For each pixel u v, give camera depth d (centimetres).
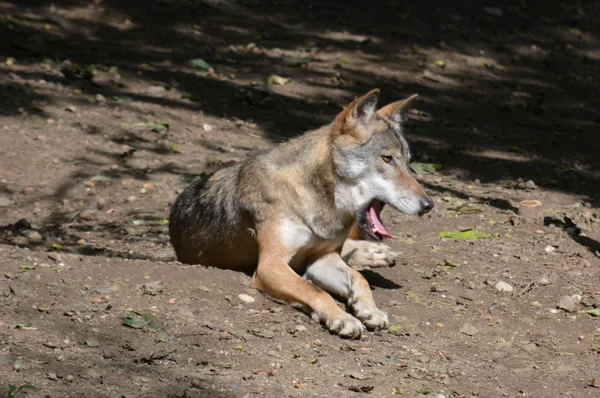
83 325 799
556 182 1563
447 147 1744
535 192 1502
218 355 780
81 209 1312
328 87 1989
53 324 792
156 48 2092
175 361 758
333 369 782
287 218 943
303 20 2370
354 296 912
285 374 759
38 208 1299
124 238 1215
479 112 1992
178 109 1758
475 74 2211
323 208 937
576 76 2302
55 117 1631
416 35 2358
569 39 2506
